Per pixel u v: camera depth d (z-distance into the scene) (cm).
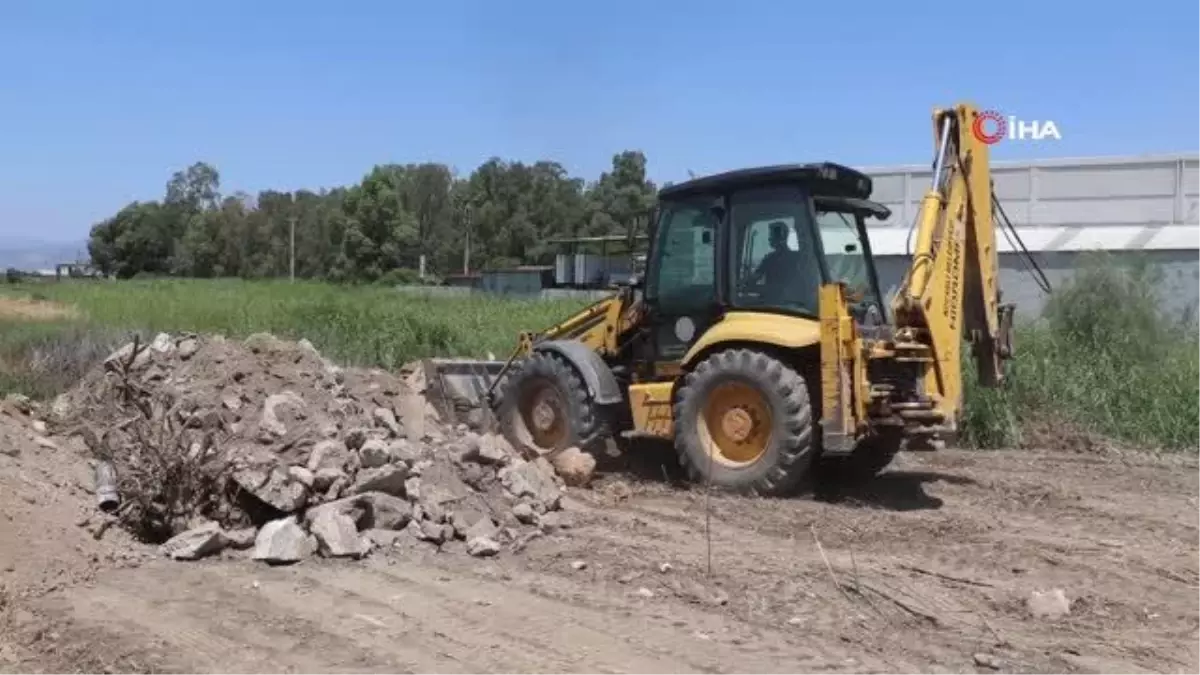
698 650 496
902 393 822
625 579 602
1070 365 1239
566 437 890
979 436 1134
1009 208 2441
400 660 476
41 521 620
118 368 816
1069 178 2384
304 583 583
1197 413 1130
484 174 8206
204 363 798
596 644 500
